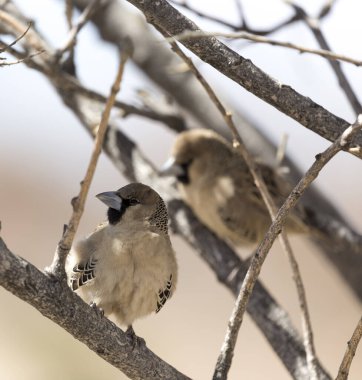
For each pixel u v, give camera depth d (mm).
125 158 11859
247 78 6590
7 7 10641
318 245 12719
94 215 18031
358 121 6121
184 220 12148
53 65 9695
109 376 12805
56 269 6160
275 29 8750
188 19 6453
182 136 13094
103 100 10203
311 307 17250
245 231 12758
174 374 6977
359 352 15969
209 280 18312
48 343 13016
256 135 13523
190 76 13445
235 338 6652
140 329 16203
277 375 16219
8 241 18000
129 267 8148
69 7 9609
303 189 6305
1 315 13305
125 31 13422
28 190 18703
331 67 8469
